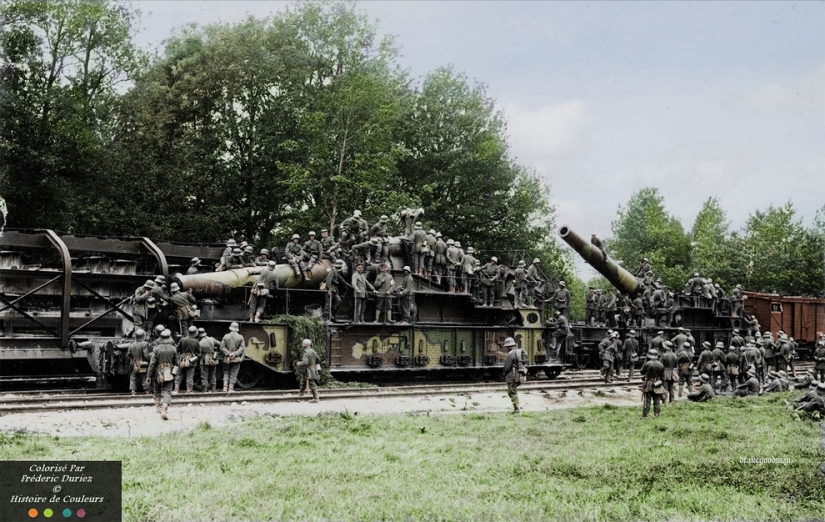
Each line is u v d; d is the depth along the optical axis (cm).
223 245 3158
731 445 1823
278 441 1666
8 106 3722
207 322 2575
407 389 2725
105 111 4319
